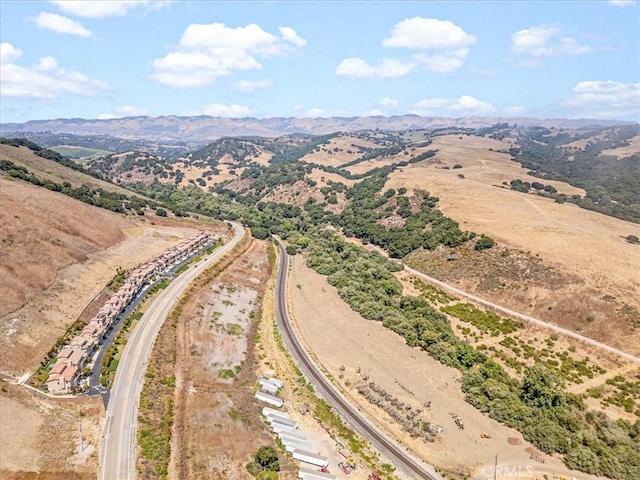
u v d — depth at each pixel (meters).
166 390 82.38
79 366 83.06
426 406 84.81
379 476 67.44
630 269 121.19
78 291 108.88
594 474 69.44
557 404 82.19
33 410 70.38
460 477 68.12
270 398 83.38
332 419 80.44
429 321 113.94
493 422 81.25
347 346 106.00
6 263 101.19
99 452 64.62
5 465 58.84
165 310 113.38
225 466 65.75
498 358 101.19
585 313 110.31
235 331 110.06
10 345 82.50
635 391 89.25
